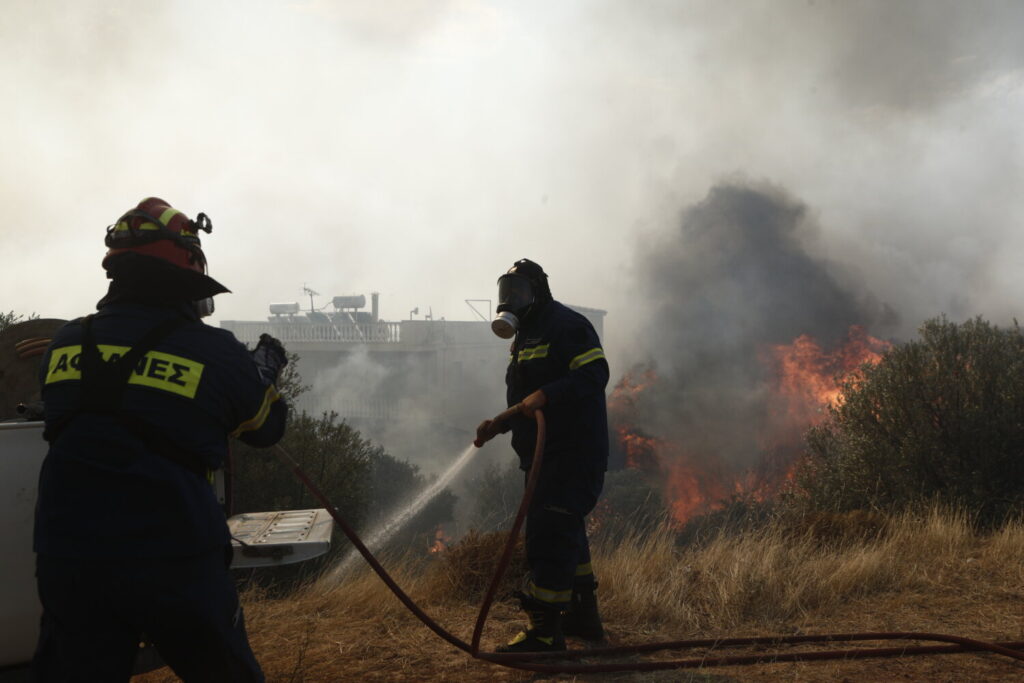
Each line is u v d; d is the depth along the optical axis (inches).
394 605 172.7
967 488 355.6
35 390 117.9
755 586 176.4
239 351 76.9
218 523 73.5
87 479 68.9
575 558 136.0
